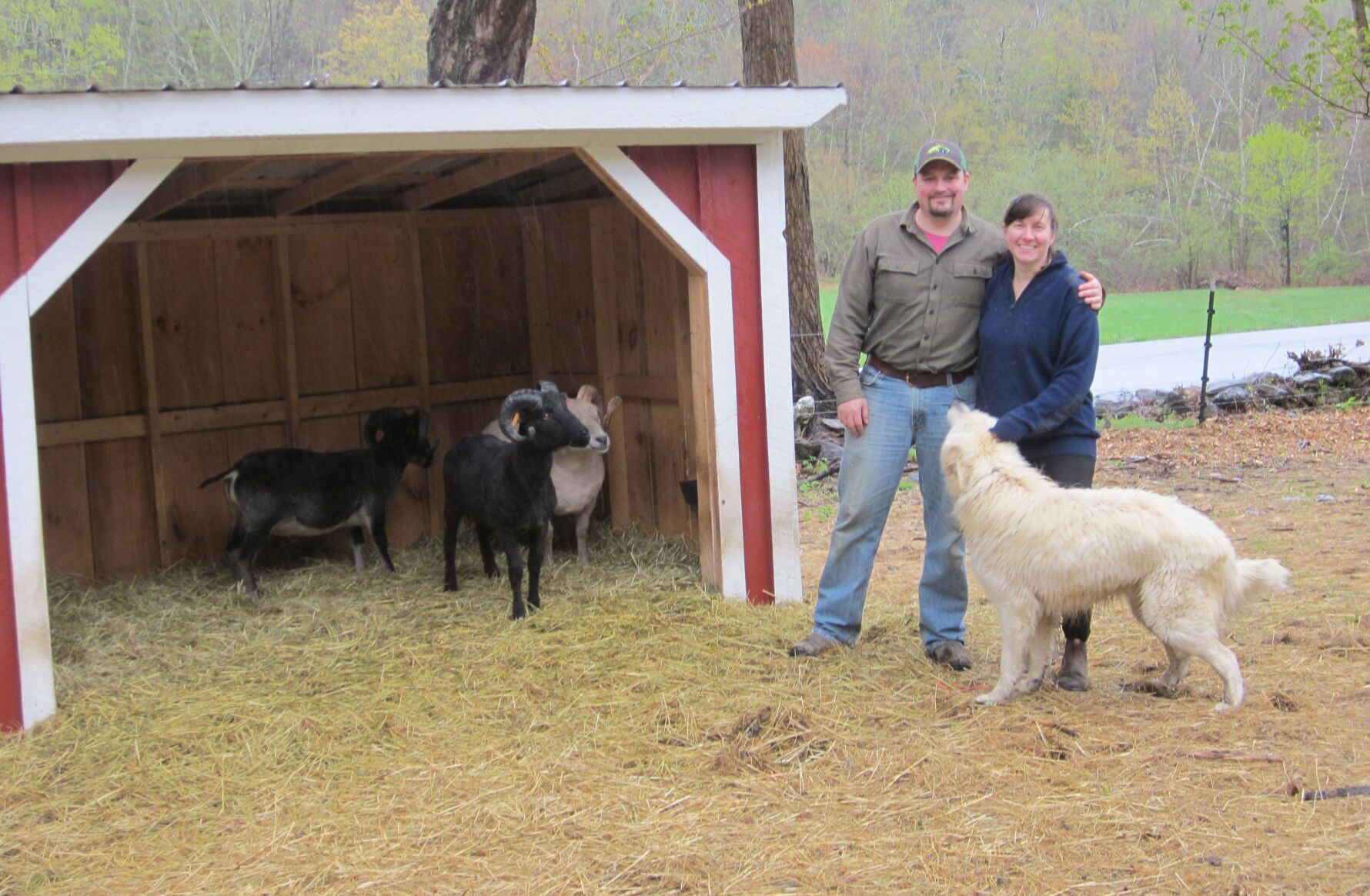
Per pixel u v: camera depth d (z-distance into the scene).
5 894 3.58
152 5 26.30
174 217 7.74
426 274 8.59
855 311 5.22
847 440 5.34
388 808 4.05
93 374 7.48
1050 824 3.66
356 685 5.33
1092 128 46.47
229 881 3.59
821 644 5.43
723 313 6.30
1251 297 39.00
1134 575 4.48
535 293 8.82
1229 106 48.12
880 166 42.91
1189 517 4.46
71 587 7.22
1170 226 46.62
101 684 5.42
